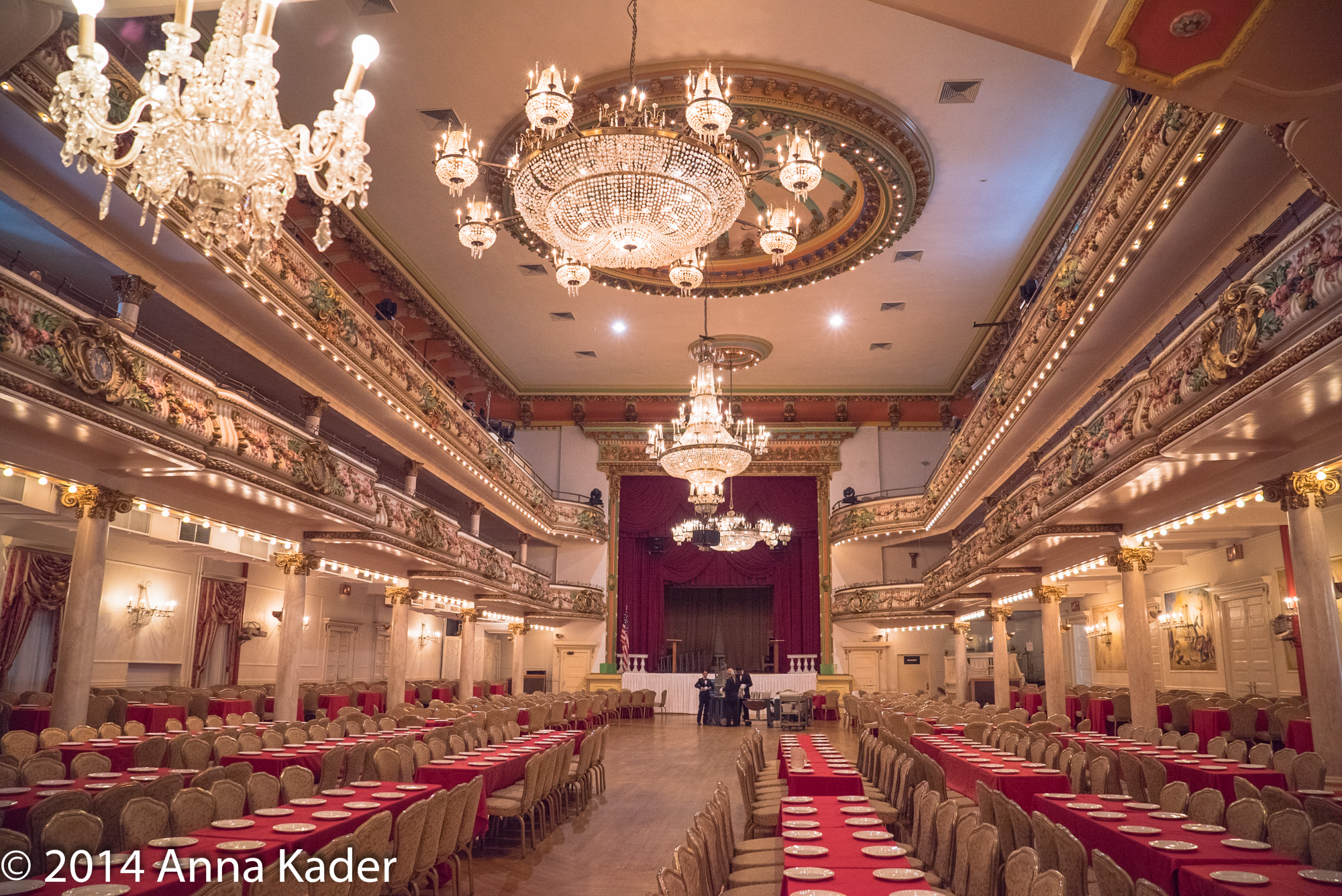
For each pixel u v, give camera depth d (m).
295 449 11.99
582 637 28.33
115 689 13.09
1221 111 4.07
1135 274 11.30
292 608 13.81
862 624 27.52
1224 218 10.02
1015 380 15.95
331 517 13.12
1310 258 6.56
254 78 4.68
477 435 20.33
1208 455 9.09
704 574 28.83
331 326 13.32
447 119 13.30
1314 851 4.59
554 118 7.83
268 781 6.23
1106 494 11.05
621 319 21.62
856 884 3.79
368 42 4.95
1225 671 15.67
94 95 4.62
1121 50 3.72
